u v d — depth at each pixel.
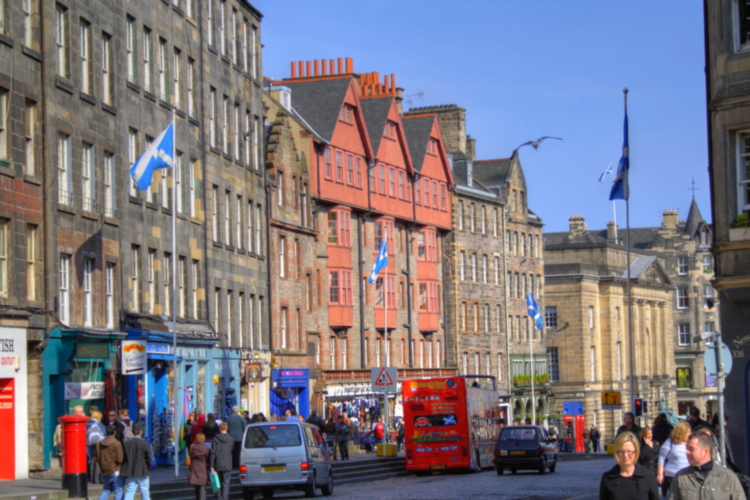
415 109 103.06
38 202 35.94
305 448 33.41
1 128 34.16
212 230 53.56
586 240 124.06
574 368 109.94
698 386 135.12
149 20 46.28
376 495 34.47
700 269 136.38
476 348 93.25
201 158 51.91
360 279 76.50
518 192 103.88
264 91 71.50
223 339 54.03
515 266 102.12
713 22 31.66
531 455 46.59
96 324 39.75
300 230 67.12
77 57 39.22
